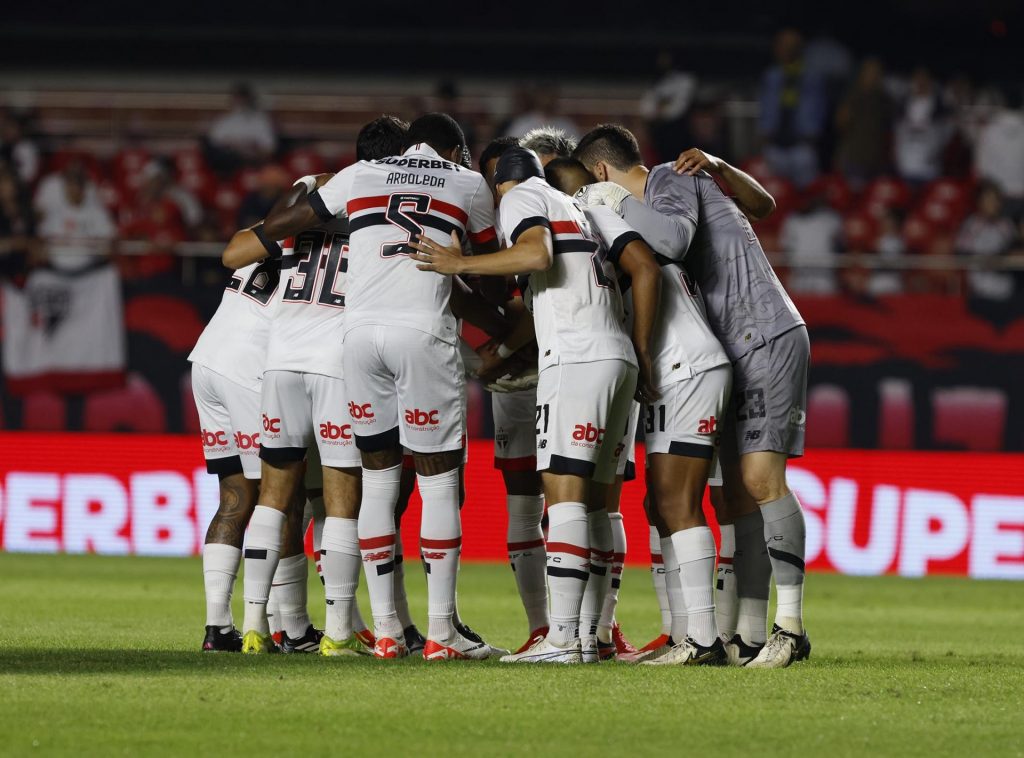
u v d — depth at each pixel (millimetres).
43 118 63156
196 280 49969
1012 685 18500
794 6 71000
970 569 47719
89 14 71688
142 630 24641
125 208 59625
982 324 49250
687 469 19922
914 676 19250
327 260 21062
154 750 12930
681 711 15438
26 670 17922
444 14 72250
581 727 14375
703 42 71312
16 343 49438
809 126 61156
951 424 49031
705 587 20016
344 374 20281
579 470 19500
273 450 20953
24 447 48781
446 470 20312
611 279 20000
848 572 47719
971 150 61531
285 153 61375
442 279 20141
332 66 71875
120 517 48344
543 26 72000
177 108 63781
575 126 63906
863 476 48250
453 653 20359
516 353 22234
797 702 16297
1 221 56969
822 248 57844
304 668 18531
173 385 49250
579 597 19719
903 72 70000
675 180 20547
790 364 20094
